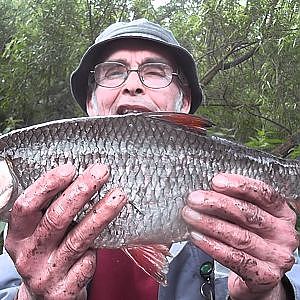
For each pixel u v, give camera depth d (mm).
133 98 513
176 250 438
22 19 1305
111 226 373
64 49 1206
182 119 394
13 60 1299
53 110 1330
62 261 340
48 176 340
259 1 1134
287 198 415
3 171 383
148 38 520
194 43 1269
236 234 346
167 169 385
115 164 380
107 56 534
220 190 355
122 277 433
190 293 423
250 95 1241
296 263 446
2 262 463
